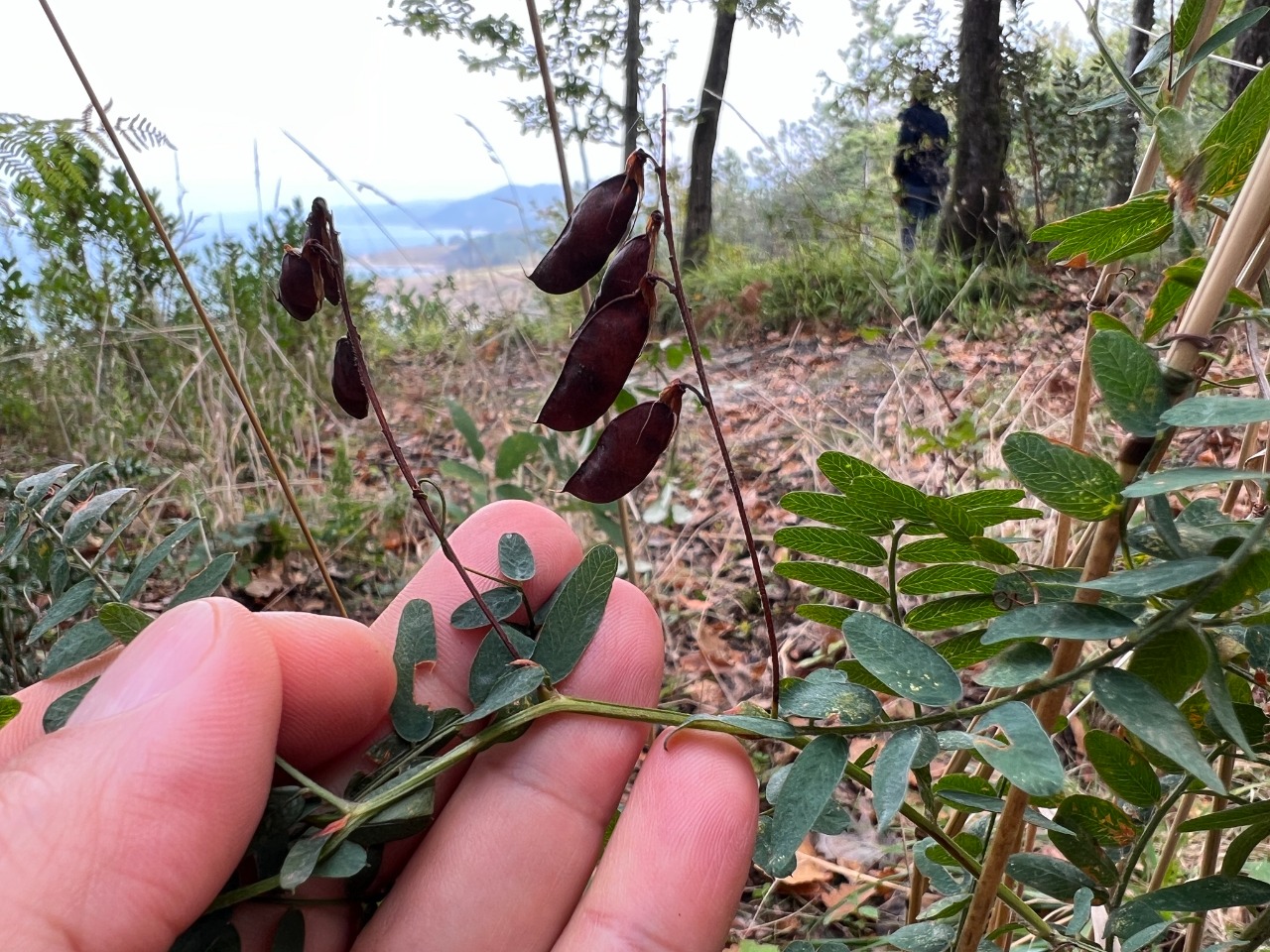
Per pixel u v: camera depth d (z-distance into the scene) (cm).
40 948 12
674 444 48
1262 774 26
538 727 18
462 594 19
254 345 58
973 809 13
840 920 28
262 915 17
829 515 13
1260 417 8
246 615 15
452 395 66
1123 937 13
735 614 43
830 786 11
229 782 14
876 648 11
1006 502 12
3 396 51
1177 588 10
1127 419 9
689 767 15
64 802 13
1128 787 13
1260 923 12
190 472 46
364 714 18
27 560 19
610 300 13
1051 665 11
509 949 17
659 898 15
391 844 18
